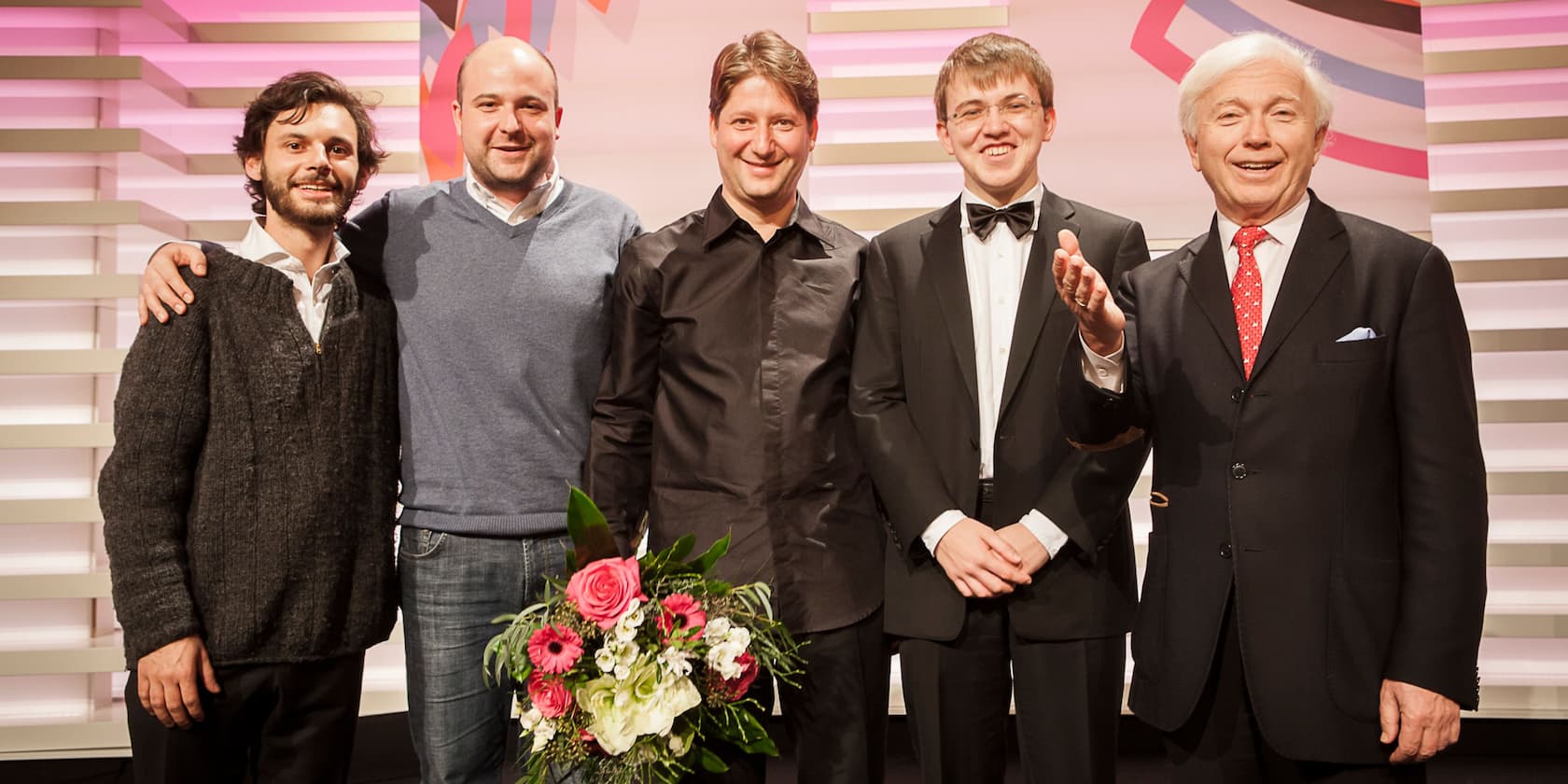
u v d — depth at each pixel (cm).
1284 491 160
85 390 307
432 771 202
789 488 194
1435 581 152
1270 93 167
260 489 184
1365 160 295
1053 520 181
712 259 204
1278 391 162
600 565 162
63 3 302
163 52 314
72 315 307
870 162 302
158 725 182
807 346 199
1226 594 163
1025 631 184
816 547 194
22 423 306
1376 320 161
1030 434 188
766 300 201
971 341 193
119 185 311
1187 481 170
